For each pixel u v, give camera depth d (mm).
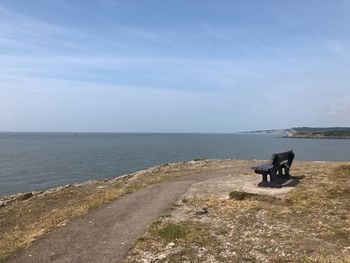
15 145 131875
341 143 148875
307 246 8672
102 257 8516
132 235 10031
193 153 83500
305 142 161000
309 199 13000
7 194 34781
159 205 13391
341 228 9828
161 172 23938
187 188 16562
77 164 60750
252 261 7984
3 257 8867
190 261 8078
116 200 14570
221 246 8930
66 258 8523
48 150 99750
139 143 147625
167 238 9586
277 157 15828
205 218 11336
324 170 19250
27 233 11438
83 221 11594
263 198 13391
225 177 19406
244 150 95062
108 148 108562
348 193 13539
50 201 18266
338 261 7680
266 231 9906
